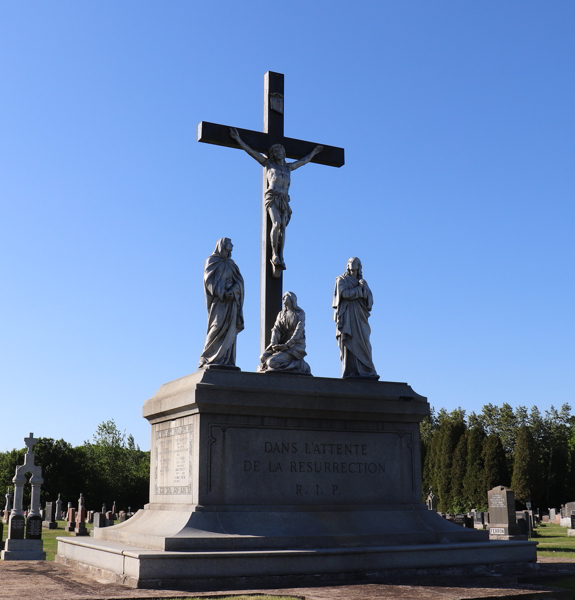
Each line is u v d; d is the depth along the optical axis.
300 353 15.72
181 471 14.45
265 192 17.42
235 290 15.26
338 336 16.61
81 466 77.94
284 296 16.22
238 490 13.97
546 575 13.78
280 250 17.16
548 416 98.44
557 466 78.12
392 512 15.05
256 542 12.91
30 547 21.89
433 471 75.00
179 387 15.20
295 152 18.14
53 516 49.97
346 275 16.98
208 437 13.94
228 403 14.00
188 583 11.80
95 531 16.14
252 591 11.37
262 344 16.67
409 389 16.28
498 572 14.12
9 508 35.62
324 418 15.03
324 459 14.92
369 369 16.55
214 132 17.19
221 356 15.05
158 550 12.45
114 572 12.70
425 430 99.44
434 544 14.16
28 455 22.80
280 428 14.62
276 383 14.77
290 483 14.46
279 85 18.27
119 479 84.69
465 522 29.30
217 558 12.03
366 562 13.12
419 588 11.89
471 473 66.56
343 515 14.50
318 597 10.79
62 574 13.83
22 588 11.72
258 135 17.70
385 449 15.63
